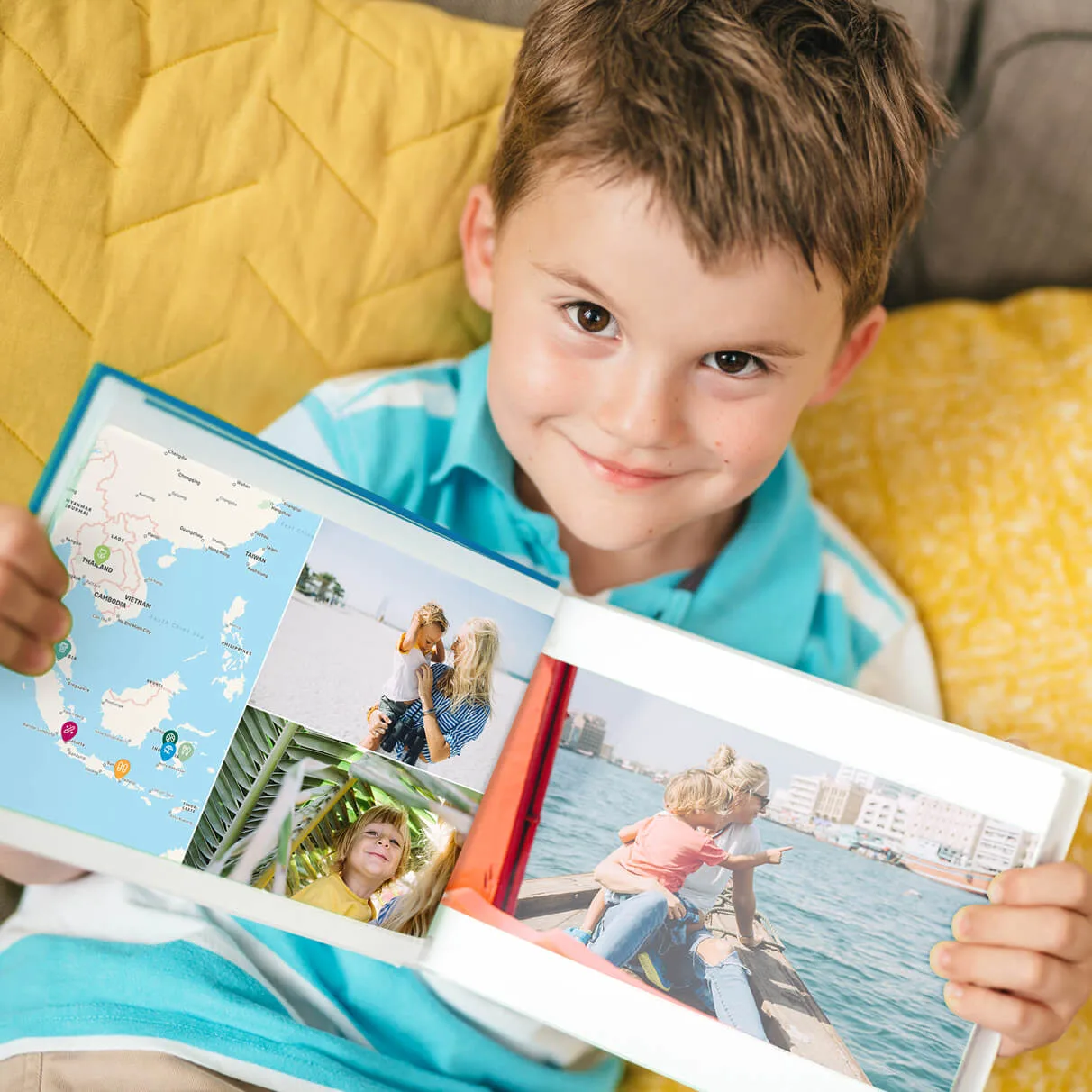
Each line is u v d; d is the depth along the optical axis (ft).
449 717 1.83
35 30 2.09
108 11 2.15
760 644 2.52
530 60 2.06
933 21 2.61
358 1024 2.08
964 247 2.86
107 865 1.66
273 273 2.35
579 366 1.94
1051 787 1.80
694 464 2.03
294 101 2.32
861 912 1.83
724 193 1.73
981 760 1.82
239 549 1.69
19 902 2.20
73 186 2.15
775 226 1.75
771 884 1.85
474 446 2.41
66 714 1.64
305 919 1.76
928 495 2.71
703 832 1.86
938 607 2.64
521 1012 1.85
